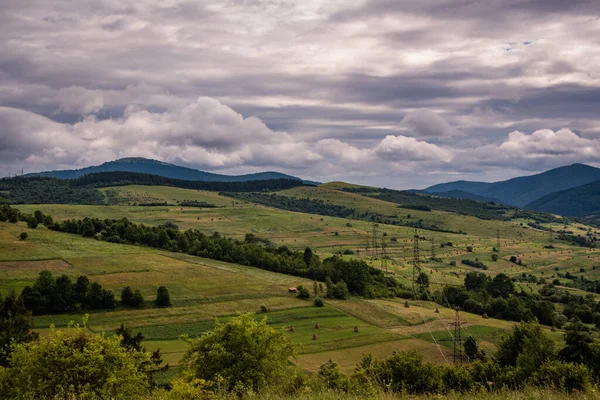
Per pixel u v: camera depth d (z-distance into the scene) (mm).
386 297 138125
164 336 88062
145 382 29594
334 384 39031
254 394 19953
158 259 141125
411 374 47406
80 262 126062
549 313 117312
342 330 98125
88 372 26875
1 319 61500
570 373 31219
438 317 114000
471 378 46625
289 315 107938
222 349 37281
